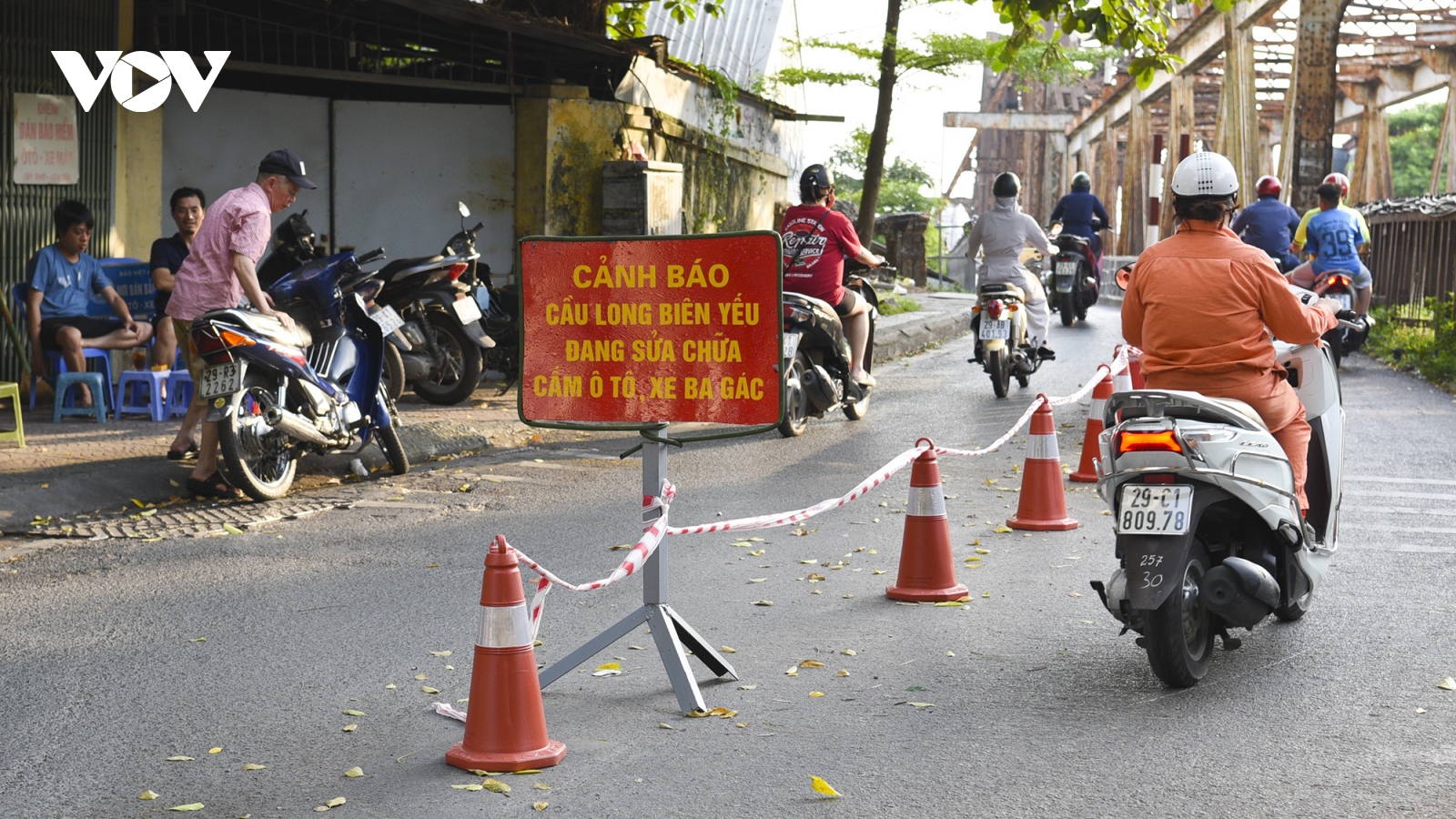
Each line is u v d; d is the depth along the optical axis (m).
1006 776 4.27
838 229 11.66
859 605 6.41
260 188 8.73
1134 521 4.96
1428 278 19.95
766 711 4.93
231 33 14.95
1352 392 14.09
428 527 8.05
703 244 4.84
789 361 11.09
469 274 13.35
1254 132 33.00
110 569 6.99
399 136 15.85
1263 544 5.36
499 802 4.09
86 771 4.36
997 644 5.75
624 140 16.55
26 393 12.39
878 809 4.02
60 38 12.60
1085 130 60.44
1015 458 10.51
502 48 15.84
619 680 5.30
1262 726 4.71
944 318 22.39
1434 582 6.66
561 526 8.10
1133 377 11.13
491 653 4.39
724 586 6.78
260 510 8.37
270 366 8.44
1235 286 5.33
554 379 5.10
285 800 4.12
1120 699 5.02
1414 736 4.59
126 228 13.57
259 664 5.46
